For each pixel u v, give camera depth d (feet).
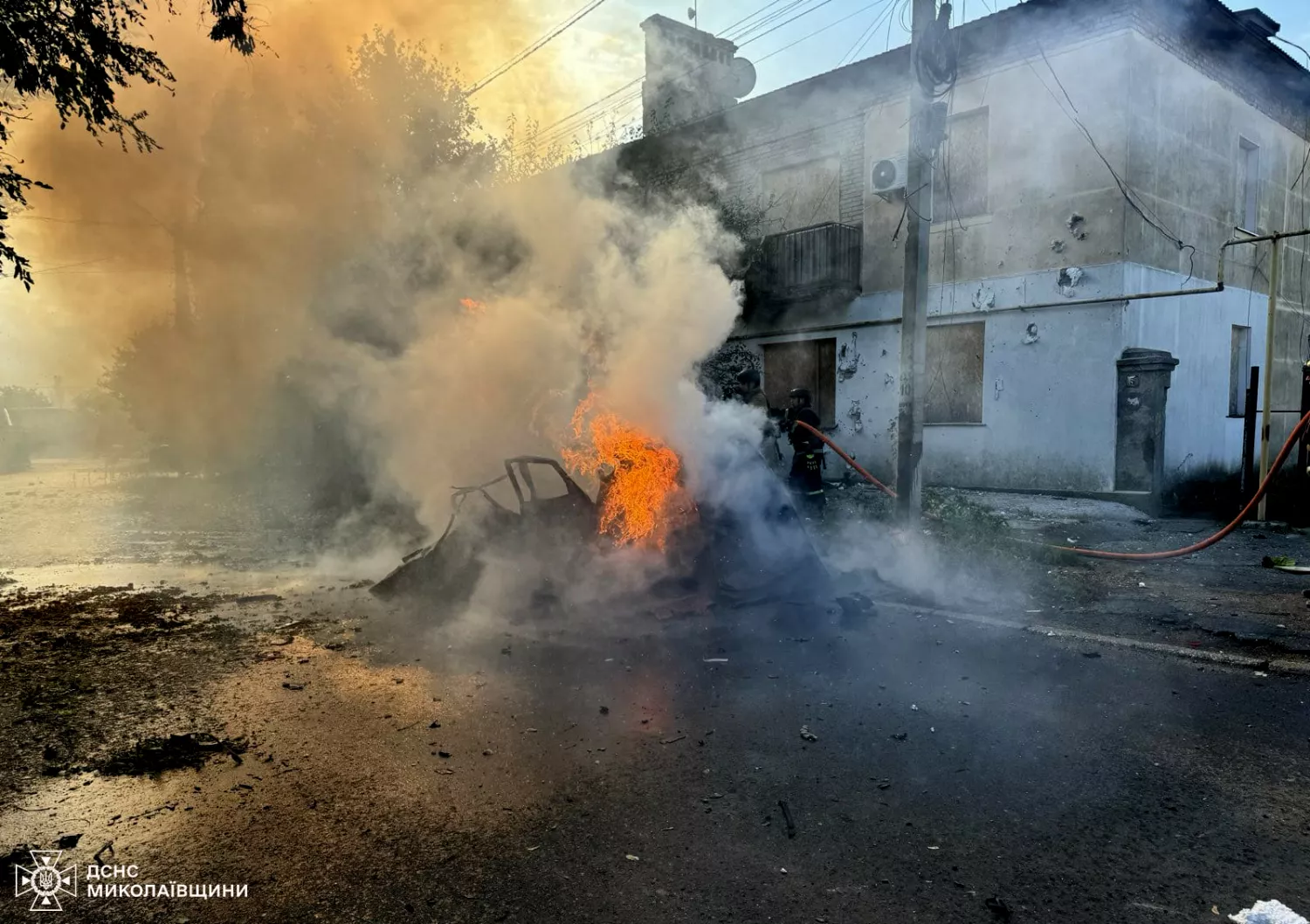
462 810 9.57
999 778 10.17
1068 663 14.66
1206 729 11.57
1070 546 26.27
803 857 8.46
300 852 8.68
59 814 9.57
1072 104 35.73
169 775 10.58
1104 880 7.97
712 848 8.66
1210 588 20.31
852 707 12.58
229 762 10.91
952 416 41.37
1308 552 24.75
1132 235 34.78
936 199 40.63
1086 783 9.98
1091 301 35.29
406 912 7.62
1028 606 18.65
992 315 38.99
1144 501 33.88
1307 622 16.99
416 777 10.41
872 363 44.11
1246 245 43.01
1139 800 9.55
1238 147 41.81
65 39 15.75
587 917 7.51
